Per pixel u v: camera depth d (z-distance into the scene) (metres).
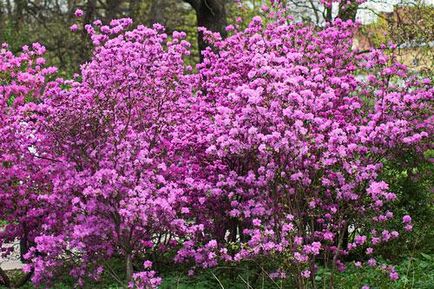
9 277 10.27
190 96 9.16
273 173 7.18
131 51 8.36
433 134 8.84
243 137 7.23
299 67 7.52
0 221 9.48
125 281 8.55
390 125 7.42
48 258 7.79
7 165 9.08
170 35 27.86
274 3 11.08
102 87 8.34
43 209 8.77
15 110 8.70
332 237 7.75
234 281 8.59
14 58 8.80
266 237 7.24
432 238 10.47
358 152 7.65
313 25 10.70
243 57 8.92
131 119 8.63
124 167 7.64
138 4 27.41
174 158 8.90
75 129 8.22
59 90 8.46
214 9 18.75
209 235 8.69
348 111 9.04
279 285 8.17
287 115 6.75
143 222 7.20
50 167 8.63
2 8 26.47
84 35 24.55
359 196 7.56
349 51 10.62
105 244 7.87
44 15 26.66
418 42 13.14
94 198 7.50
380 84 9.26
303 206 7.83
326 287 8.19
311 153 7.40
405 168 9.82
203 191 8.32
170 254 9.23
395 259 9.89
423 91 8.53
